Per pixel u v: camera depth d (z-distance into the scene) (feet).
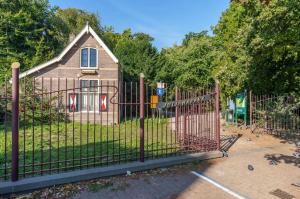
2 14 80.28
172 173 20.62
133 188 17.62
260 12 33.19
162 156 23.29
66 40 99.19
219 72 52.34
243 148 29.58
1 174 18.70
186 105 26.20
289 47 34.83
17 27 83.05
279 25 31.81
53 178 17.39
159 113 29.91
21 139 33.24
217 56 76.23
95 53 57.47
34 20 88.28
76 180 18.10
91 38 57.26
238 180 19.44
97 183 18.22
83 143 30.89
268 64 44.83
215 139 26.35
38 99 39.81
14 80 16.70
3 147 28.19
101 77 57.31
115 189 17.39
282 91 46.93
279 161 24.43
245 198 16.42
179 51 110.11
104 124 49.78
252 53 39.88
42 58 83.20
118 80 58.34
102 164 20.68
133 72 85.56
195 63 91.71
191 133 25.95
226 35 60.64
